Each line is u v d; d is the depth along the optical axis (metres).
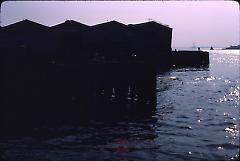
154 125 24.33
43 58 34.62
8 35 36.38
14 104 29.73
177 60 74.69
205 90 47.66
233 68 97.69
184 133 22.05
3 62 32.34
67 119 25.48
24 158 15.66
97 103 30.62
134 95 30.50
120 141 19.42
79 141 19.34
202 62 77.62
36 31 37.56
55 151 17.25
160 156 16.48
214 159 15.86
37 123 23.55
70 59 36.12
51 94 31.27
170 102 36.03
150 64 31.06
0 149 17.09
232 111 30.95
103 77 30.97
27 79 31.47
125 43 42.00
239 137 20.83
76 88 31.16
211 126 24.28
